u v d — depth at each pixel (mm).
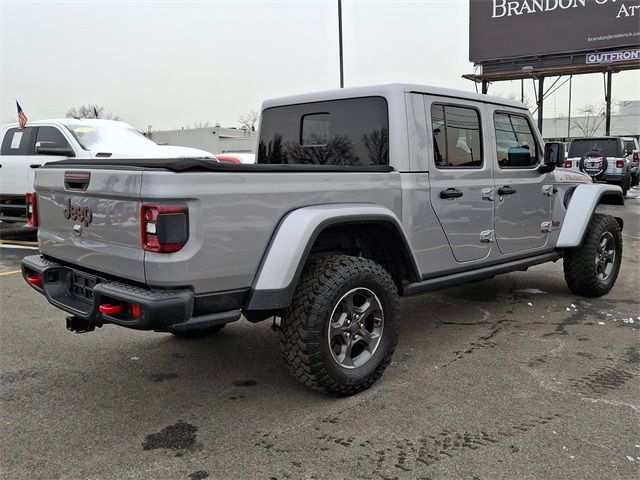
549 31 27391
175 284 2873
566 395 3604
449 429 3180
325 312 3336
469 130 4582
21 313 5656
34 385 3877
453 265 4449
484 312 5566
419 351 4469
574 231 5648
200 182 2898
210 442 3080
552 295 6199
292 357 3377
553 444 3000
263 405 3537
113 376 4035
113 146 9406
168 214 2809
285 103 4902
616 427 3176
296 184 3338
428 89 4227
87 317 3186
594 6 26188
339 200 3564
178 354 4484
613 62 25984
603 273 6090
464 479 2695
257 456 2928
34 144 9758
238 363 4285
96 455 2957
